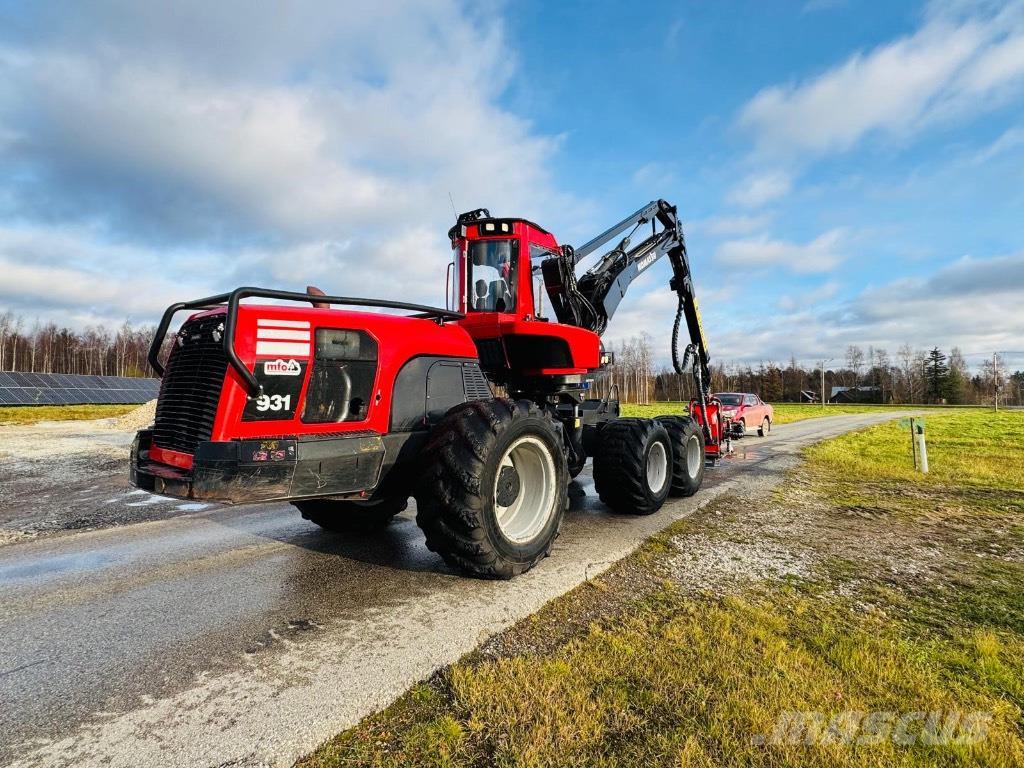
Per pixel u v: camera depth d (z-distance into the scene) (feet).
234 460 8.75
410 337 11.60
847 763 5.62
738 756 5.71
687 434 19.83
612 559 12.48
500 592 10.42
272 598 10.26
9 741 6.06
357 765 5.70
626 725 6.22
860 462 30.12
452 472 10.18
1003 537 14.66
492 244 16.60
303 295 9.96
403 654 8.00
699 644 8.10
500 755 5.74
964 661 7.85
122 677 7.44
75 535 14.99
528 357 17.19
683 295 26.35
